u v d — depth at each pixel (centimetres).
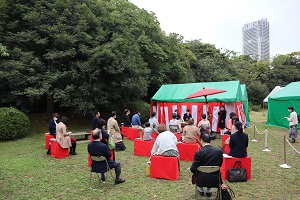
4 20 1384
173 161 620
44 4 1422
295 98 1553
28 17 1304
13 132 1176
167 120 1572
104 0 1858
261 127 1686
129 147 1050
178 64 2273
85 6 1454
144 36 1803
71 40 1334
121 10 1881
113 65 1382
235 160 614
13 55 1314
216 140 1200
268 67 4712
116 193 538
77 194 533
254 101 4288
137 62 1586
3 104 1525
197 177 470
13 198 512
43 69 1391
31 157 862
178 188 563
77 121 1678
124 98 1691
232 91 1375
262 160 805
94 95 1472
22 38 1325
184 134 835
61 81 1417
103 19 1559
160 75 2052
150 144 870
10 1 1366
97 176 652
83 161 809
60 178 637
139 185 586
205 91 1088
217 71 3331
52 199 508
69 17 1434
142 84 1541
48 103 1636
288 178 624
